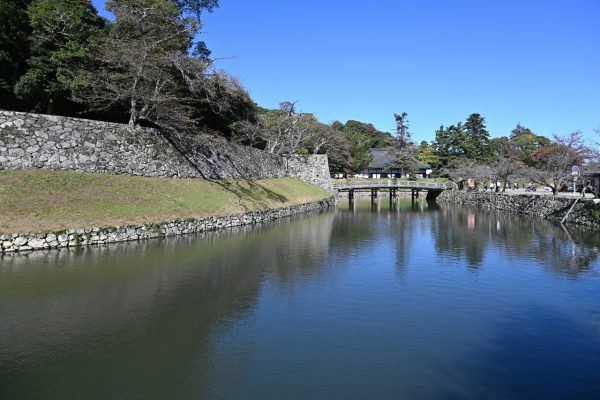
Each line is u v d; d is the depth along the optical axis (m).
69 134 20.47
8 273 12.70
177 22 25.42
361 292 12.28
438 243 21.25
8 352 7.82
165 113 24.89
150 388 6.76
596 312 10.72
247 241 20.27
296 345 8.53
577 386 7.08
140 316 9.79
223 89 33.12
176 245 18.22
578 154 35.78
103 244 17.36
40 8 21.02
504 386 7.06
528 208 36.66
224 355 8.00
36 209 16.73
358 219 33.31
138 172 23.61
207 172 29.33
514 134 85.75
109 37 23.53
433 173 77.56
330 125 68.12
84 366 7.38
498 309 10.91
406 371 7.54
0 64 20.64
